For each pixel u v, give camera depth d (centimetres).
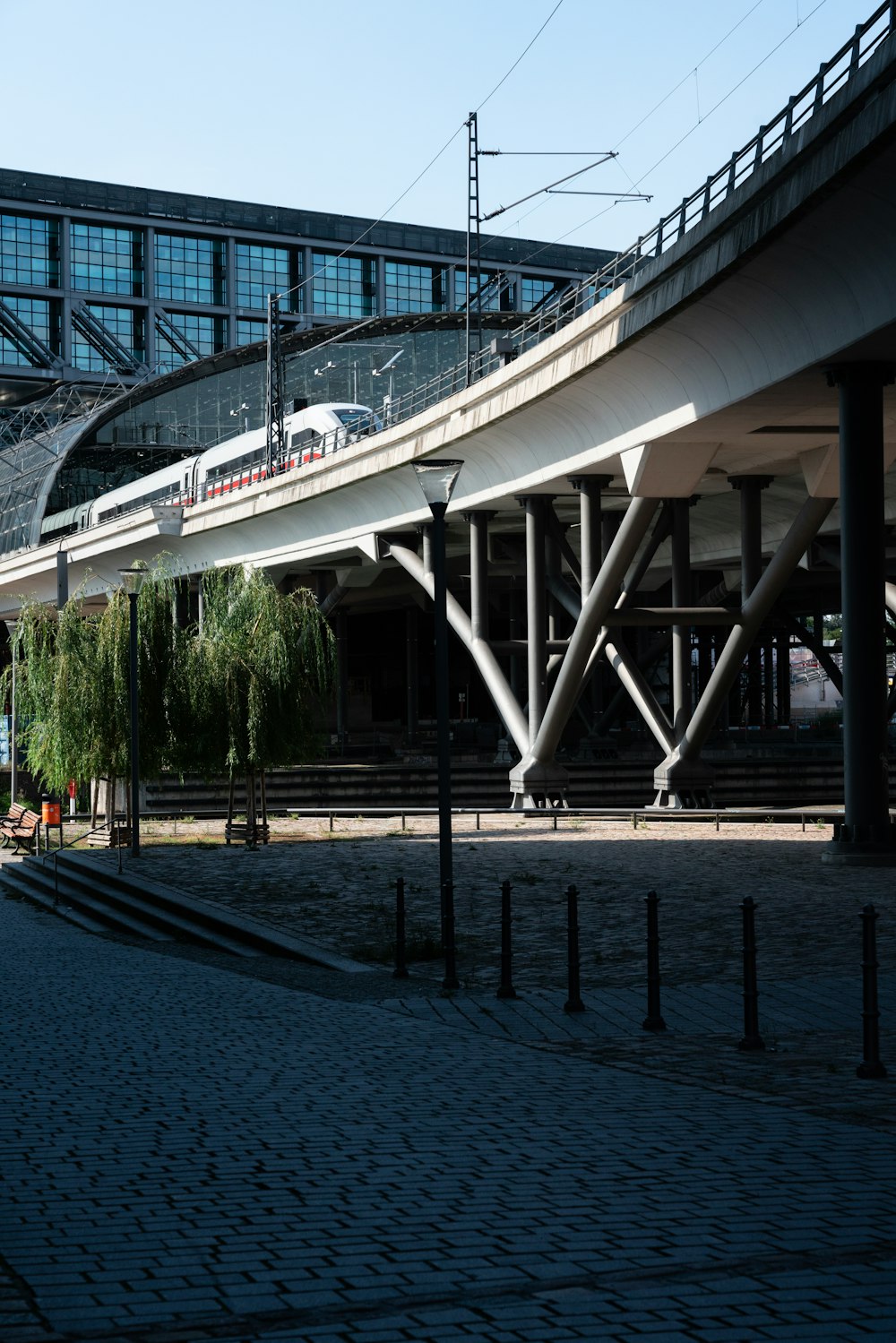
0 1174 744
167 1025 1277
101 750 3419
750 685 8400
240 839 3547
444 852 1506
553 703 4141
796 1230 633
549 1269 580
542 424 3891
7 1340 500
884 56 1955
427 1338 502
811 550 4938
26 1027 1271
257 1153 788
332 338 8950
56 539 8969
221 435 9369
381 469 4750
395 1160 769
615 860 2750
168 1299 546
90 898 2669
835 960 1543
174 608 3500
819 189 2162
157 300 14400
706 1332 506
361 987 1494
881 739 2619
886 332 2405
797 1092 949
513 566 5803
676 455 3519
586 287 3494
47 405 11050
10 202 13662
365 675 9312
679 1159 766
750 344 2853
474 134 4425
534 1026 1244
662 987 1409
